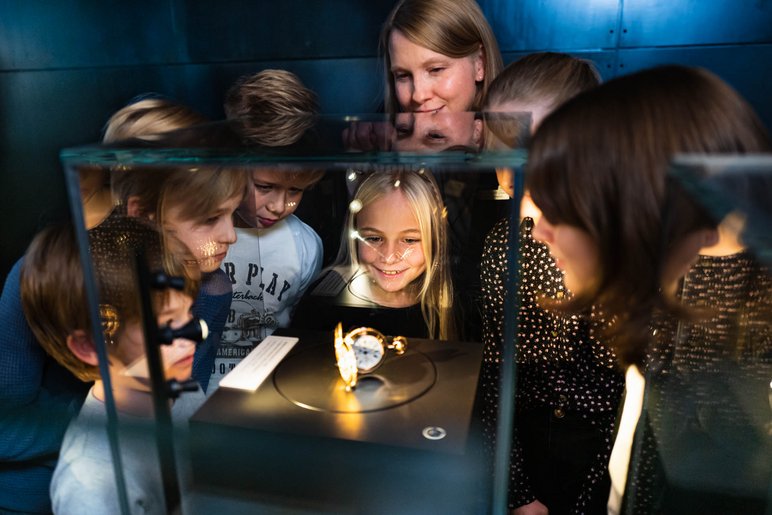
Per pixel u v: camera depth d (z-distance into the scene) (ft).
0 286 5.38
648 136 2.37
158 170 3.18
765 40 8.76
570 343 4.06
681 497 3.09
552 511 4.48
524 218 3.83
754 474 3.05
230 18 10.45
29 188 10.57
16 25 10.78
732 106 2.48
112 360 3.01
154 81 10.99
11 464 3.76
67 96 10.87
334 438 2.95
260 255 5.29
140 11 10.55
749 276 2.93
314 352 3.96
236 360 4.54
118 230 3.13
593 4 9.02
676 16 8.89
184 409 3.32
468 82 6.21
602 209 2.47
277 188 4.89
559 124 2.58
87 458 3.15
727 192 2.07
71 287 3.22
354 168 3.07
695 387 3.21
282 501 3.03
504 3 9.25
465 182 4.22
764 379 3.19
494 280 4.16
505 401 3.01
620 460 3.71
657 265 2.55
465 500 2.93
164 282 2.93
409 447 2.90
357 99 10.55
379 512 3.00
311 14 10.14
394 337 4.17
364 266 5.09
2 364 3.73
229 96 5.95
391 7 9.96
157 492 3.04
